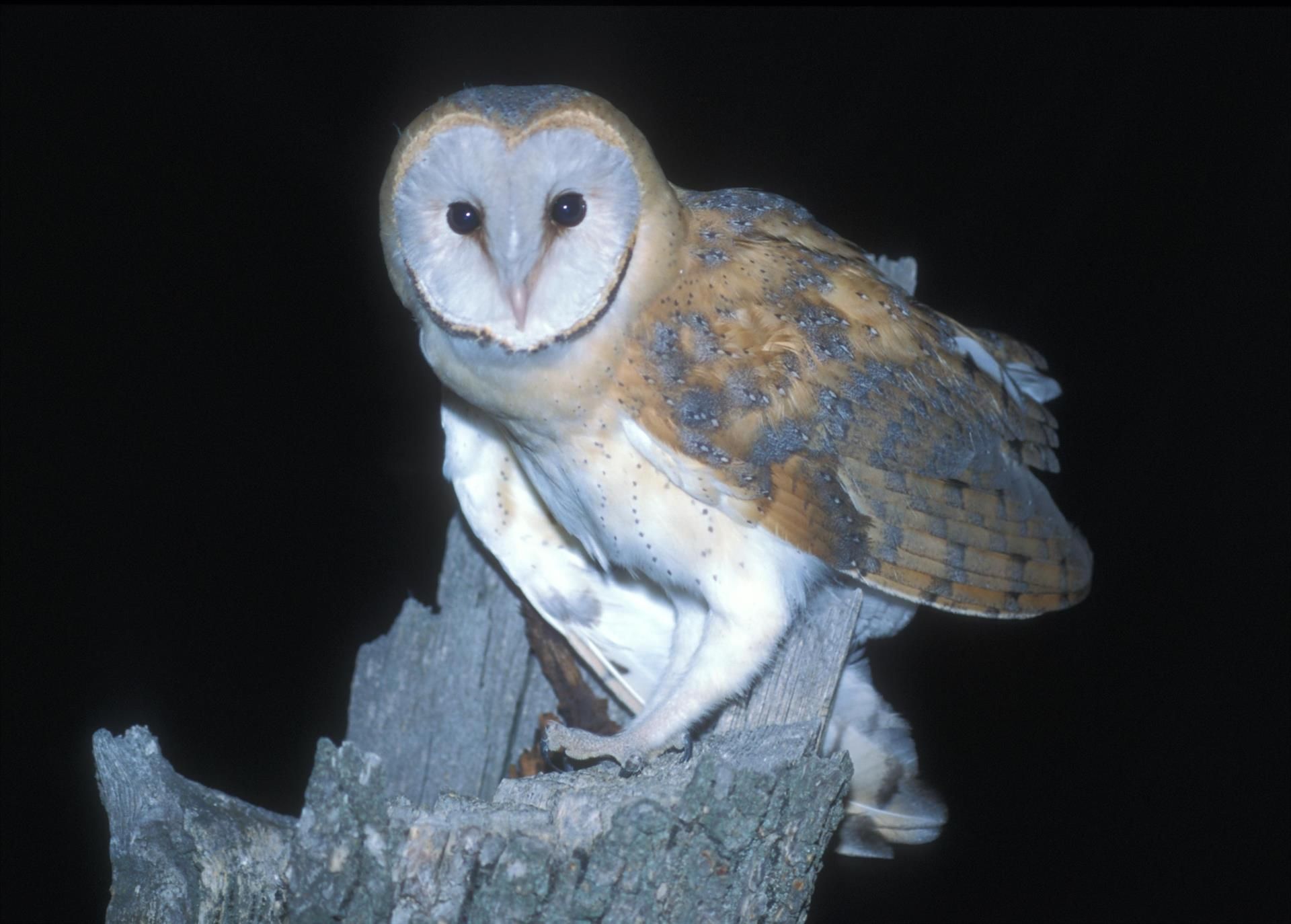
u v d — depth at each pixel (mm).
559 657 2152
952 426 2092
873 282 2100
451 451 2137
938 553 2082
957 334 2139
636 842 1942
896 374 2082
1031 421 2141
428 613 2168
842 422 2066
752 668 2062
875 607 2133
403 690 2160
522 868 1943
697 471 2053
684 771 1993
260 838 1984
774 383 2057
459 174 2029
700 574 2066
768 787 1948
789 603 2064
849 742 2125
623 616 2135
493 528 2141
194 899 1971
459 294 2049
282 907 1972
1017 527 2105
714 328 2059
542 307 2043
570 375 2051
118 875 1982
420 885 1944
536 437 2076
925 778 2127
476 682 2158
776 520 2057
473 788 2148
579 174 2031
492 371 2057
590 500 2076
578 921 1942
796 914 1957
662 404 2051
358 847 1947
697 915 1944
